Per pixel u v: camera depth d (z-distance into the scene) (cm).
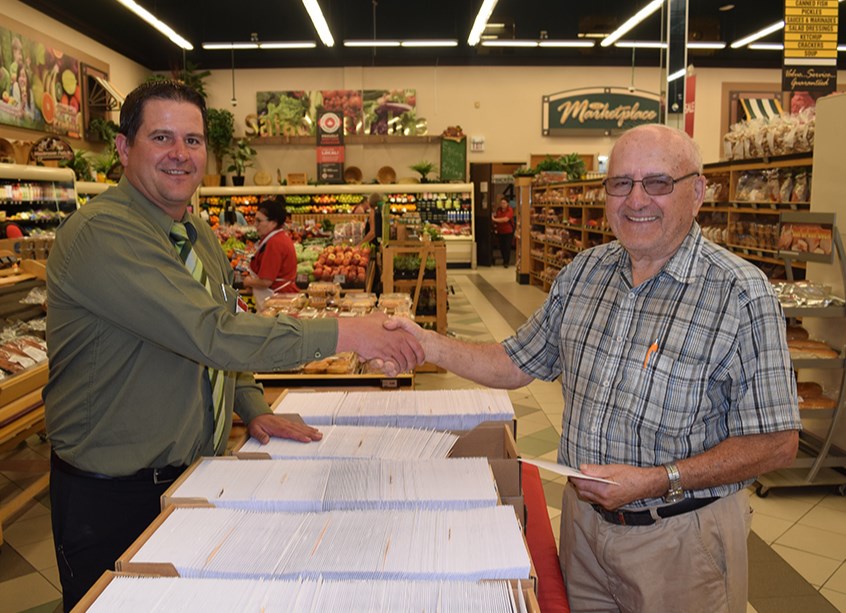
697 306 150
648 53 1586
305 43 1342
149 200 166
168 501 134
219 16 1417
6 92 980
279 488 138
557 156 1634
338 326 158
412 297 650
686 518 155
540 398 552
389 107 1598
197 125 167
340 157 1533
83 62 1238
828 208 392
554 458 430
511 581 105
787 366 144
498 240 1803
